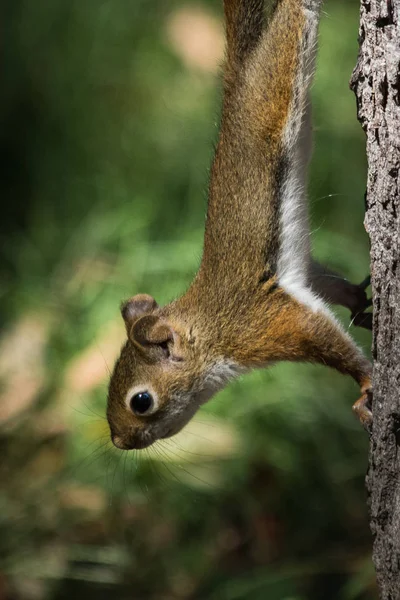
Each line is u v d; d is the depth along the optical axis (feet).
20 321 42.39
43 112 50.21
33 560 34.50
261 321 27.40
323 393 37.42
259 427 36.70
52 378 39.65
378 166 22.99
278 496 35.45
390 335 23.21
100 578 33.96
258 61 27.25
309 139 27.32
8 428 38.75
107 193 46.37
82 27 52.80
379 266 23.26
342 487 35.47
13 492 36.78
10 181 48.85
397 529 23.52
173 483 35.94
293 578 32.65
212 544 34.76
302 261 27.30
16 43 51.62
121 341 39.63
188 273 40.78
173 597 33.32
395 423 23.27
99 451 36.96
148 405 29.25
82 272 43.16
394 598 23.91
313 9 26.86
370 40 22.81
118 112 49.85
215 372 28.63
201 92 49.88
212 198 28.17
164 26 53.01
